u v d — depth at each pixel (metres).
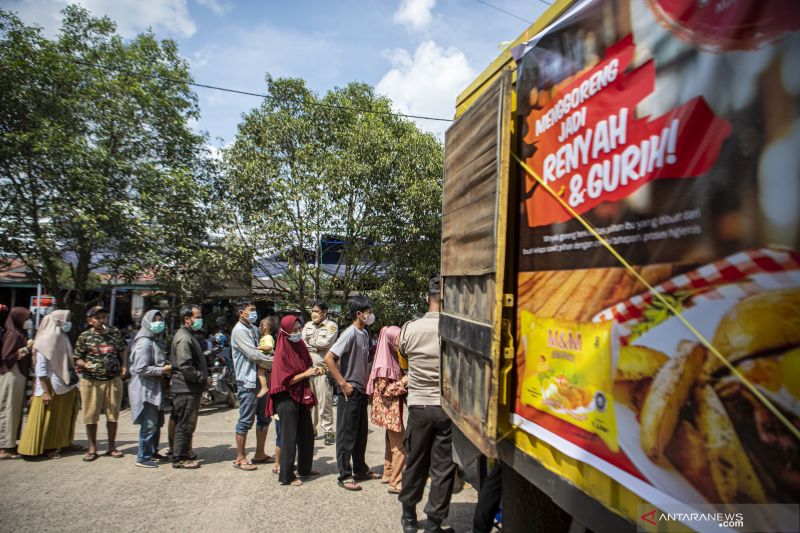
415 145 12.05
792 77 1.11
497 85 2.54
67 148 9.45
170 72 11.52
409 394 4.04
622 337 1.65
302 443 5.49
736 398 1.21
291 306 12.45
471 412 2.79
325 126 12.81
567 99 2.08
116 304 15.61
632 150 1.65
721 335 1.26
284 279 12.45
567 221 2.05
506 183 2.36
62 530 4.01
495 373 2.33
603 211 1.80
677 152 1.44
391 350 5.06
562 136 2.11
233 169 12.08
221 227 12.12
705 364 1.31
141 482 5.23
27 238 10.14
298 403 5.28
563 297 2.05
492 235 2.46
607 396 1.72
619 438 1.64
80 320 10.99
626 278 1.65
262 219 11.69
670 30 1.49
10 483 5.16
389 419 4.96
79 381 6.52
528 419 2.31
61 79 10.05
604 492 1.73
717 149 1.31
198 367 5.89
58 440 6.21
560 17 2.19
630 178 1.66
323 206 11.67
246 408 5.78
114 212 9.87
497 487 3.41
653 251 1.53
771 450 1.11
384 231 12.02
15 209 10.05
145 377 5.78
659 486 1.45
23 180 9.99
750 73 1.22
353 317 5.35
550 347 2.13
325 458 6.42
